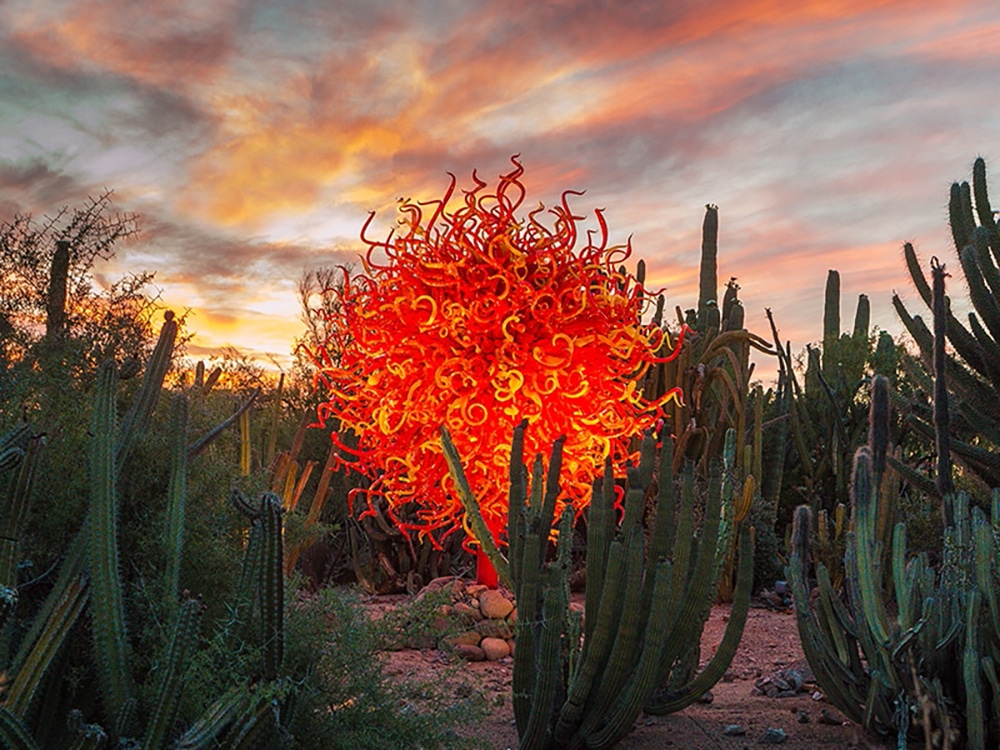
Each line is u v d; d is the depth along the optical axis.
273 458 7.32
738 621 4.05
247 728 2.73
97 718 3.13
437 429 6.42
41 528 3.38
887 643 4.01
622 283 6.73
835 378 10.33
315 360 7.08
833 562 7.71
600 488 4.13
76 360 3.97
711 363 8.70
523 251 6.50
